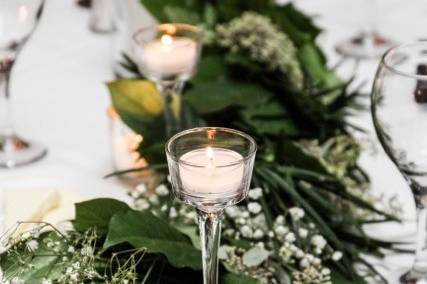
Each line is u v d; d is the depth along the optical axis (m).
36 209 0.88
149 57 0.98
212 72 1.07
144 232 0.77
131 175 1.00
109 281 0.76
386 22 1.44
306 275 0.79
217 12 1.15
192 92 1.04
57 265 0.76
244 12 1.16
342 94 1.02
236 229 0.84
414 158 0.77
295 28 1.14
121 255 0.78
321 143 0.99
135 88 0.98
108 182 0.95
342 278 0.83
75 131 1.11
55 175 1.02
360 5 1.44
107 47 1.30
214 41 1.11
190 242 0.79
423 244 0.82
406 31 1.42
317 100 1.01
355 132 1.08
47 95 1.18
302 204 0.86
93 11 1.34
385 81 0.77
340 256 0.82
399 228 0.92
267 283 0.80
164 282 0.78
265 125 0.99
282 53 1.06
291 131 0.99
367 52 1.33
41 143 1.08
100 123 1.13
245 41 1.07
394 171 1.02
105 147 1.08
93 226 0.79
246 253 0.79
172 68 0.98
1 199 0.91
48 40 1.32
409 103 0.76
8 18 1.04
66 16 1.39
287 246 0.81
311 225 0.84
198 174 0.70
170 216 0.85
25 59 1.26
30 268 0.76
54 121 1.13
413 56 0.81
